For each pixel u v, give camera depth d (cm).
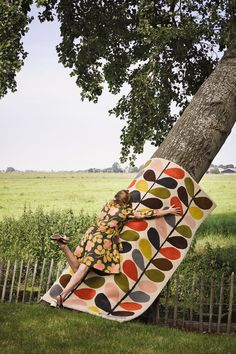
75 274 823
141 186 920
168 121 1486
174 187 914
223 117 996
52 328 706
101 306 821
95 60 1569
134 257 851
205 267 1116
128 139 1471
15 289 1092
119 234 862
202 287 866
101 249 830
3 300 973
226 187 4453
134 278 843
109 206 859
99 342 668
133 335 715
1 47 1164
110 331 723
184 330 835
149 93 1407
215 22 1156
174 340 705
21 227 1435
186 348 670
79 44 1553
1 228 1445
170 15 1247
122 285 835
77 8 1523
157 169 937
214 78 1035
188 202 916
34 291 1091
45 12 1475
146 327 771
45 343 649
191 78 1484
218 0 1258
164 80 1449
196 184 930
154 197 902
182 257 875
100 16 1531
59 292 848
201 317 855
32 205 3644
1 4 1176
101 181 5512
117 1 1531
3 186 4769
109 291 830
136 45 1571
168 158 958
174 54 1419
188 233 895
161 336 721
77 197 4066
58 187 4759
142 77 1373
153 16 1314
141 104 1452
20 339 656
